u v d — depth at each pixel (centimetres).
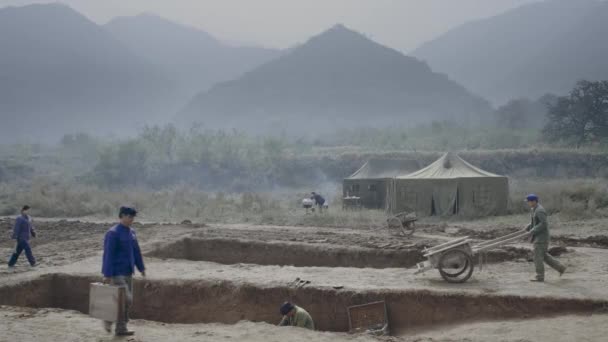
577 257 1467
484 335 898
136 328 909
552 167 5822
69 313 1011
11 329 877
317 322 1121
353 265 1661
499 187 2812
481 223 2511
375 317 1073
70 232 2333
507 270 1326
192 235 2033
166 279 1253
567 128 7681
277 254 1809
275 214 3092
